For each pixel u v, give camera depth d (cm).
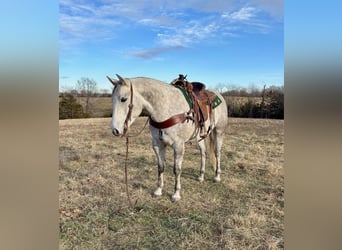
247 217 283
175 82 338
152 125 302
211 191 357
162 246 239
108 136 835
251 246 237
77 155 555
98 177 409
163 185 373
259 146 637
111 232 259
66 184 374
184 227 267
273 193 350
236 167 464
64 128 999
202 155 395
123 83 264
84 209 301
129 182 391
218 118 391
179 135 302
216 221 278
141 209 302
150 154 579
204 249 235
